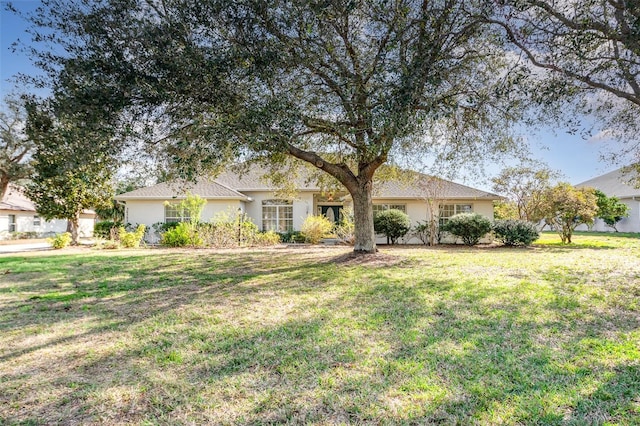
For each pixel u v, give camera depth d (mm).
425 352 3482
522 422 2350
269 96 6523
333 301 5500
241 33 6246
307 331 4137
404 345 3674
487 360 3289
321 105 7629
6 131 18297
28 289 6773
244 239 15773
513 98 6547
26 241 24078
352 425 2334
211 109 6453
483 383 2855
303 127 7836
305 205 18562
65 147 6773
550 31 5551
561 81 5684
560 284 6473
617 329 4113
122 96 6297
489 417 2398
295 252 12781
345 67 7141
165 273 8438
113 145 6746
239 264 9766
